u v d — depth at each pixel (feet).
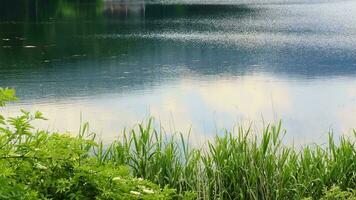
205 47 103.40
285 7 210.18
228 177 25.38
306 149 27.07
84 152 12.20
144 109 51.72
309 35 123.03
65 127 43.52
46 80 68.28
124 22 151.23
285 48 102.68
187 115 48.96
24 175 11.53
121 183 12.04
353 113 49.90
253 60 88.58
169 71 76.95
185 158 26.04
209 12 188.14
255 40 114.21
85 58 86.99
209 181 24.91
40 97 58.08
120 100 56.39
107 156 25.34
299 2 240.32
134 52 95.30
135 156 26.04
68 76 71.26
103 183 11.91
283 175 25.16
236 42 110.83
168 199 12.95
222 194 24.07
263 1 243.40
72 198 11.64
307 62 86.33
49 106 53.52
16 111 50.88
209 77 72.64
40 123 43.75
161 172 25.13
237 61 87.40
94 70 76.13
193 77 72.49
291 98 58.59
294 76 73.61
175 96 59.00
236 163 25.32
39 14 163.73
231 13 184.03
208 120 46.39
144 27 139.03
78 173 11.80
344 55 93.71
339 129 43.16
